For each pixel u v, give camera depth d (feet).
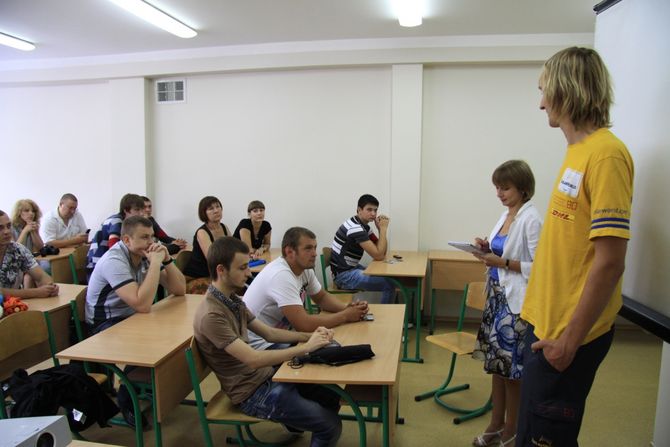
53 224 15.05
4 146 17.42
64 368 6.58
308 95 15.01
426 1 10.91
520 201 6.81
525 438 4.06
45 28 12.99
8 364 7.14
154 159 16.16
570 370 3.75
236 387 6.00
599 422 8.33
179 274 8.84
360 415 5.47
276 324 7.13
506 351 6.55
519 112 13.92
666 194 4.15
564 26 12.53
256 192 15.58
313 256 7.02
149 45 14.65
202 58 14.98
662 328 4.03
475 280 12.98
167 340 6.50
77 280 13.04
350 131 14.87
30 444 2.78
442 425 8.23
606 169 3.44
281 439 7.82
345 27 12.91
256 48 14.58
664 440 6.95
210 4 11.23
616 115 5.08
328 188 15.15
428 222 14.61
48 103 16.94
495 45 13.38
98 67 15.74
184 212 16.10
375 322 7.14
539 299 3.99
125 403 7.84
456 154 14.32
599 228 3.39
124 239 8.06
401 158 14.25
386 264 12.28
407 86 14.01
